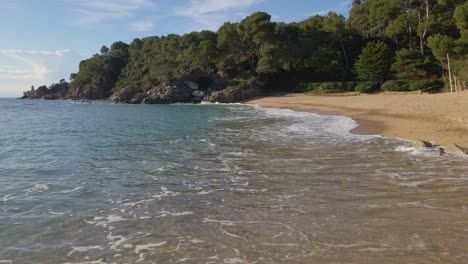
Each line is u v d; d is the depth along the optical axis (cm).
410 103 3055
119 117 3616
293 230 617
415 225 618
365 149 1368
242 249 552
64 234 631
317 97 5566
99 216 716
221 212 721
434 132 1661
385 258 505
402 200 754
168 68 8006
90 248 573
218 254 538
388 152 1294
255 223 656
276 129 2136
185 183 955
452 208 697
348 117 2712
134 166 1185
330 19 7788
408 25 6394
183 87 7406
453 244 542
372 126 2064
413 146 1356
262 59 6969
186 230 634
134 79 10275
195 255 538
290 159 1219
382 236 579
